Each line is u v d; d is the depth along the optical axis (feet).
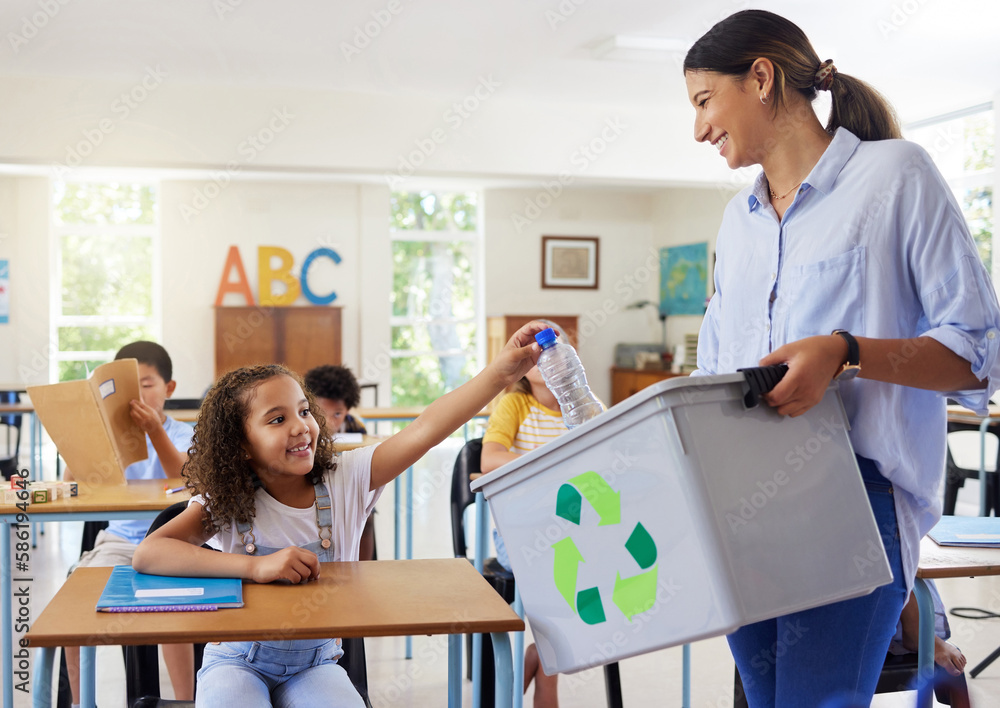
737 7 13.39
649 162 19.40
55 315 27.07
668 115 19.47
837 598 3.45
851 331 3.89
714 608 3.16
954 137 18.63
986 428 13.19
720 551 3.14
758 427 3.36
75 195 27.25
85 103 16.69
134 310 27.73
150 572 4.47
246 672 4.72
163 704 5.10
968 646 10.02
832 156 3.97
